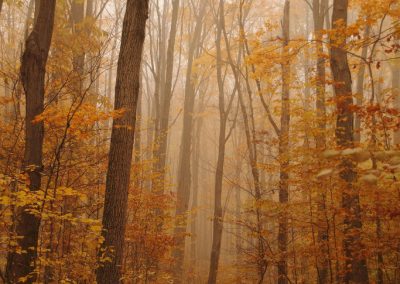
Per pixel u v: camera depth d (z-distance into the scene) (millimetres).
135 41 6957
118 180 6645
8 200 5320
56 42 9602
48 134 7938
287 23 12398
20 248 5711
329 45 7391
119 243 6531
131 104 6836
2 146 7234
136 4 7000
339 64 8094
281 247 8945
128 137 6777
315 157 7031
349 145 6902
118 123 6754
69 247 7492
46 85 8523
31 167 6488
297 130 7797
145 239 9641
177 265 14781
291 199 8898
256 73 10344
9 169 7000
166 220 10969
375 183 3342
